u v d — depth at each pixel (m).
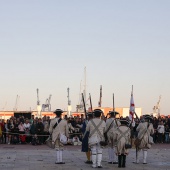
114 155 14.84
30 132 25.38
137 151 15.09
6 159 15.94
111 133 14.65
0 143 25.92
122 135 13.45
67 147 23.84
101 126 13.33
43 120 26.41
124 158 13.61
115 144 13.57
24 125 25.86
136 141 15.01
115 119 14.39
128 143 13.50
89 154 14.60
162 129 28.39
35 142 24.94
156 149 23.41
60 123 14.21
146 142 14.81
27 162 14.87
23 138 25.59
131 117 20.39
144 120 15.12
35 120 25.72
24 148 22.33
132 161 15.99
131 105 20.66
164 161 16.31
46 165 13.89
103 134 13.42
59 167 13.32
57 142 14.27
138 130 15.03
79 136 25.61
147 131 14.84
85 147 14.22
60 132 14.18
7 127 25.88
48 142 14.59
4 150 20.61
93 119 13.44
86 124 14.53
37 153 18.94
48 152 19.53
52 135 14.29
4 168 12.95
